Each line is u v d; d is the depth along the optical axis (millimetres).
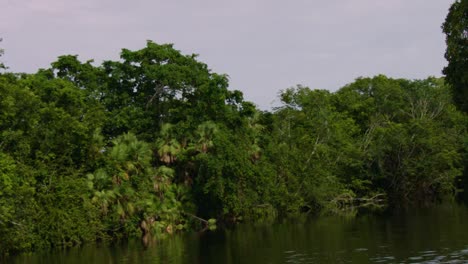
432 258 30219
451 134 83125
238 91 59438
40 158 43906
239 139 56875
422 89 90188
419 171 77500
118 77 57969
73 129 44719
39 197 41844
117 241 45844
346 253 33375
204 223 56125
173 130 55656
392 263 29578
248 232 47969
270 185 59125
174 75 56125
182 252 37719
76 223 42750
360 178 75062
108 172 46281
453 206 61438
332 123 74062
